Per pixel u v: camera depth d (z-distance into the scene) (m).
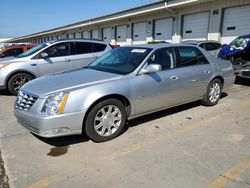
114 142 3.77
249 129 4.18
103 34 26.20
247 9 12.54
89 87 3.55
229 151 3.41
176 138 3.87
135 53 4.47
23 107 3.57
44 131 3.32
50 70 7.39
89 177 2.87
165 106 4.57
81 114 3.45
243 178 2.78
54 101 3.34
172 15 17.02
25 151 3.53
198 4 14.99
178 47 4.78
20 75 6.99
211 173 2.89
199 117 4.80
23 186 2.73
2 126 4.54
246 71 7.32
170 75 4.45
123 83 3.85
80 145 3.69
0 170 3.06
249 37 8.36
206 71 5.15
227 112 5.08
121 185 2.70
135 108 4.06
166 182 2.73
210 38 14.61
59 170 3.03
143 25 20.14
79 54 7.90
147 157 3.29
